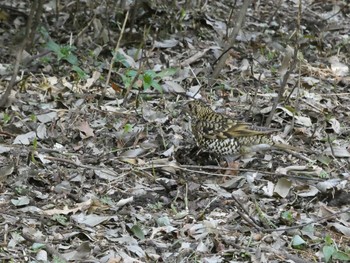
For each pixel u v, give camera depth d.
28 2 19.08
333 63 17.52
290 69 13.69
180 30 18.22
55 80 15.16
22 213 10.77
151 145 12.97
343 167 12.81
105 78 15.50
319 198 11.88
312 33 19.62
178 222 10.91
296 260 10.14
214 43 17.81
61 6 18.56
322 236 10.88
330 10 21.77
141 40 17.41
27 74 15.48
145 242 10.38
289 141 13.62
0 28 17.55
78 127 13.25
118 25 17.75
